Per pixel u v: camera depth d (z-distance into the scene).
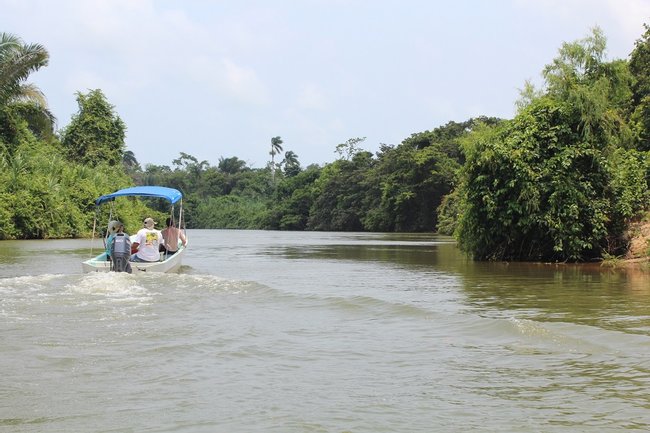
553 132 17.33
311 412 4.52
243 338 7.01
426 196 60.75
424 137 65.31
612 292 10.77
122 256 12.73
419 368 5.69
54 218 38.66
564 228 17.08
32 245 29.45
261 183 111.56
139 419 4.41
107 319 8.18
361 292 11.02
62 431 4.20
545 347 6.40
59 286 10.92
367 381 5.29
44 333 7.29
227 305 9.33
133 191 16.03
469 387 5.09
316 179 89.00
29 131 47.25
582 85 18.16
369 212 69.25
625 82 19.89
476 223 18.64
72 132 53.34
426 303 9.55
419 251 25.61
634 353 6.07
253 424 4.28
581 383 5.12
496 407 4.59
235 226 97.19
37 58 34.59
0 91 34.56
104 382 5.33
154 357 6.16
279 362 5.95
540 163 17.36
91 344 6.73
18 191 37.47
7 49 34.19
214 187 112.94
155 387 5.18
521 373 5.47
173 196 16.00
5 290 10.52
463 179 18.92
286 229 85.94
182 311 8.81
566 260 17.48
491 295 10.52
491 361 5.90
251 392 5.01
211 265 17.97
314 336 7.11
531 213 17.23
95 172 47.16
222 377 5.45
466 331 7.28
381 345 6.62
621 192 17.55
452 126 65.06
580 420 4.28
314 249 27.77
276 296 10.08
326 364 5.86
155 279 11.60
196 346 6.61
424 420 4.34
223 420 4.37
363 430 4.16
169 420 4.38
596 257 17.92
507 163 17.33
